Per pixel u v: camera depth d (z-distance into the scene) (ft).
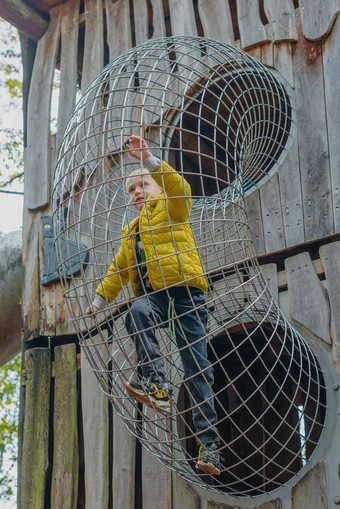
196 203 24.14
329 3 22.38
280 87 22.52
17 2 28.94
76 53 28.30
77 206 25.68
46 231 26.35
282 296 20.90
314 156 21.50
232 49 20.99
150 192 17.34
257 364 28.27
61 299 25.44
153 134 24.53
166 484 20.81
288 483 19.17
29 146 28.17
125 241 17.24
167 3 27.53
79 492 23.24
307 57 22.48
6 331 30.19
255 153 21.72
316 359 20.38
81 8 29.71
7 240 30.17
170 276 16.22
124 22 27.07
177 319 16.11
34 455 23.98
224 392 28.17
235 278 21.67
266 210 21.93
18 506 23.89
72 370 24.18
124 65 18.80
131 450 21.84
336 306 19.84
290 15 23.09
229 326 21.30
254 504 19.45
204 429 16.48
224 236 22.50
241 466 27.40
